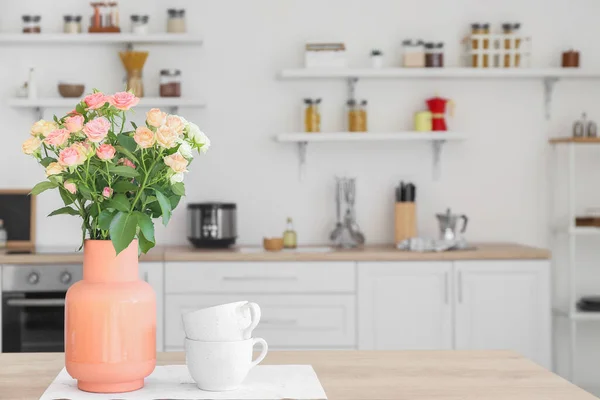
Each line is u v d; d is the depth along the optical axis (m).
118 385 1.54
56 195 4.54
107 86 4.53
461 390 1.54
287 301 3.99
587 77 4.55
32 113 4.49
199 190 4.56
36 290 3.92
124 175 1.54
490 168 4.66
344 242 4.34
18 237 4.50
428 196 4.64
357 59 4.61
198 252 4.01
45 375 1.67
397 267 4.00
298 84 4.58
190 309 3.96
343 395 1.51
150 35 4.31
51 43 4.48
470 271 4.02
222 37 4.55
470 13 4.63
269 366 1.75
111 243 1.55
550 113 4.66
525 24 4.66
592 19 4.67
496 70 4.42
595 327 4.69
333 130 4.59
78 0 4.53
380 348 4.01
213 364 1.51
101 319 1.52
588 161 4.69
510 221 4.67
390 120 4.61
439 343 4.02
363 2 4.60
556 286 4.69
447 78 4.61
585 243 4.68
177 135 1.56
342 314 4.00
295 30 4.58
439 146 4.59
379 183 4.62
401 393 1.52
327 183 4.60
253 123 4.57
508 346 4.04
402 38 4.62
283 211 4.59
